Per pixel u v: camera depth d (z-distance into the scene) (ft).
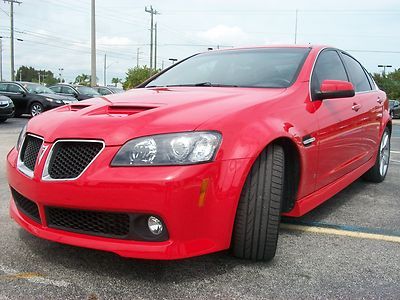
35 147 9.67
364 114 15.15
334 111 12.59
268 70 12.57
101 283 8.82
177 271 9.37
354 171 14.94
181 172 8.13
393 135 49.98
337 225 12.87
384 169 19.03
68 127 9.07
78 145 8.79
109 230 8.66
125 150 8.40
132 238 8.44
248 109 9.60
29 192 9.19
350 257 10.43
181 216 8.18
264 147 9.14
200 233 8.48
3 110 46.65
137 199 8.11
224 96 10.49
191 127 8.53
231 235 9.03
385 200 15.92
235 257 9.92
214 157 8.46
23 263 9.68
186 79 13.39
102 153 8.48
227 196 8.59
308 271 9.56
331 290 8.73
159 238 8.36
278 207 9.46
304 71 12.25
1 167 20.59
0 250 10.35
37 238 11.09
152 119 8.83
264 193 9.30
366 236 11.94
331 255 10.52
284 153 10.27
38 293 8.41
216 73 13.17
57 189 8.64
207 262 9.81
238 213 9.27
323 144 11.73
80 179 8.41
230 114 9.17
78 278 9.02
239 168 8.71
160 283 8.86
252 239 9.38
